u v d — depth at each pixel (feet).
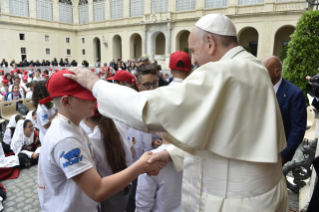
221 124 3.25
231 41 3.83
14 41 87.04
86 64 95.14
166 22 78.95
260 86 3.35
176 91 3.17
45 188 4.52
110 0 93.40
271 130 3.26
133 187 7.64
